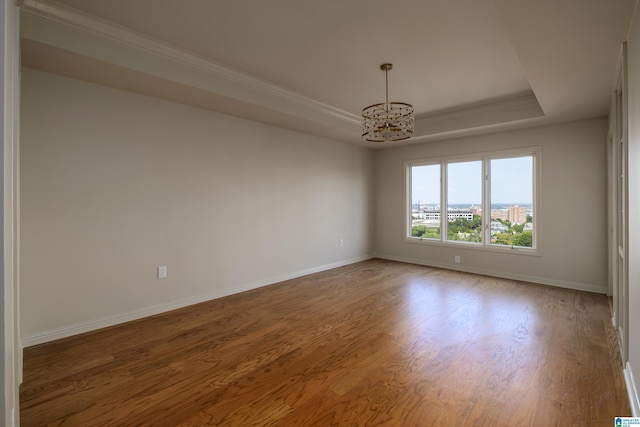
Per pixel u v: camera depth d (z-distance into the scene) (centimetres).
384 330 305
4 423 79
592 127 430
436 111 484
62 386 215
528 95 411
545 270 470
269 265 475
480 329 306
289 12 240
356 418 183
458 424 178
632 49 207
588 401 196
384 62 322
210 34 272
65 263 294
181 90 331
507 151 501
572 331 299
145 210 345
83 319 304
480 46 288
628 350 229
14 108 156
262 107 388
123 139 328
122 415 187
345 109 474
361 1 226
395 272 549
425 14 241
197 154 389
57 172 288
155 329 311
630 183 219
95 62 266
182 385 217
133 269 337
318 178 555
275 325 320
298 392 209
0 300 78
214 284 407
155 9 238
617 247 302
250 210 449
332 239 585
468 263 551
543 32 222
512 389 210
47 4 229
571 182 447
